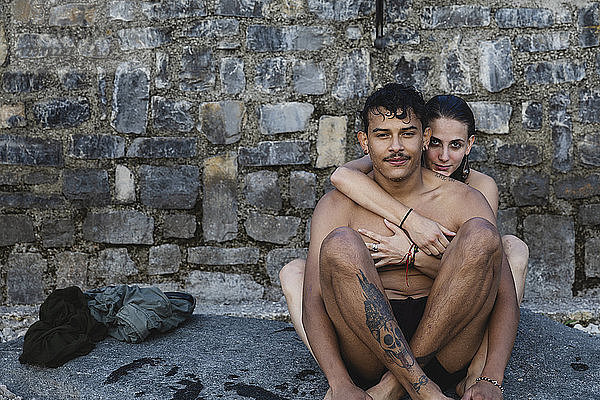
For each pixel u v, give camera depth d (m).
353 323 2.16
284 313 3.90
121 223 4.12
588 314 3.87
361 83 4.11
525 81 4.10
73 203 4.11
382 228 2.51
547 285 4.11
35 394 2.72
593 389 2.59
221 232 4.13
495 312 2.35
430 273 2.47
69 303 3.16
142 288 3.31
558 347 3.00
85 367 2.84
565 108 4.09
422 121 2.41
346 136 4.12
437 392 2.10
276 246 4.14
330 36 4.12
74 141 4.10
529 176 4.09
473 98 4.11
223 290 4.13
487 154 4.11
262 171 4.13
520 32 4.10
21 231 4.10
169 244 4.13
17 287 4.10
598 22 4.08
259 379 2.71
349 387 2.14
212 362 2.89
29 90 4.11
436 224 2.43
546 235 4.09
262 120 4.12
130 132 4.11
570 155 4.09
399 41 4.11
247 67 4.12
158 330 3.20
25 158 4.09
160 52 4.12
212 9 4.11
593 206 4.09
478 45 4.10
